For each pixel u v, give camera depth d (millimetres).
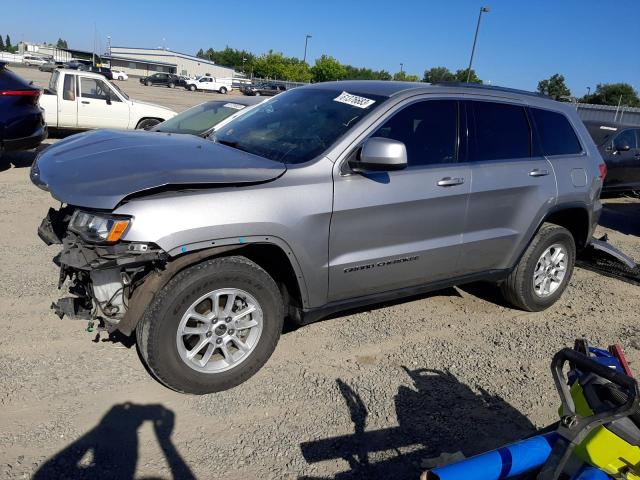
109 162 3430
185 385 3316
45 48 114938
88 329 3275
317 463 2932
